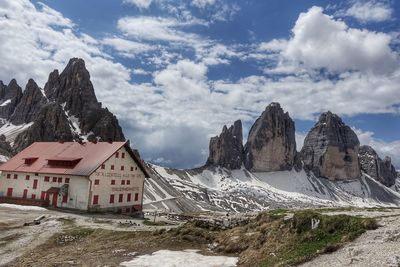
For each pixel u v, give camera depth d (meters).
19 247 41.09
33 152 93.75
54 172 80.00
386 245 25.83
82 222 55.78
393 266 21.86
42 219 58.09
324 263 25.45
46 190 80.75
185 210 175.00
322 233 30.52
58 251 38.78
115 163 83.06
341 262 24.67
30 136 195.38
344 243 28.22
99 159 80.56
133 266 30.27
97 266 30.88
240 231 38.03
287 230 32.91
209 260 31.86
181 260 31.89
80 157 83.25
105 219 62.34
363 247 26.03
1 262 35.59
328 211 42.31
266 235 34.09
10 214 63.84
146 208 144.38
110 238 42.56
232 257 33.09
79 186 77.06
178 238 39.16
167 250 35.62
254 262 30.30
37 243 42.47
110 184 81.19
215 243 37.53
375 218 32.94
